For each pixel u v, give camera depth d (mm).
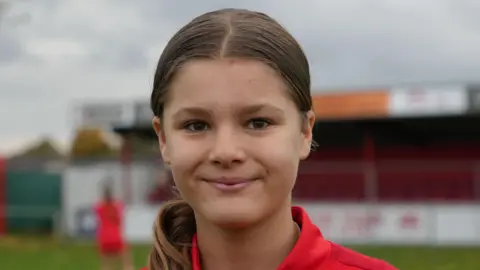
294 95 1955
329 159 30641
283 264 2072
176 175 1989
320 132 28203
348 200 27172
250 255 2098
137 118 26859
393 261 17734
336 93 25359
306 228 2146
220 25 1945
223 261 2125
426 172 27547
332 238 24312
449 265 16828
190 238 2270
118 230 15172
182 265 2229
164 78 2010
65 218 27891
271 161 1904
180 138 1961
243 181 1902
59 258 19188
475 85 23906
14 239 26641
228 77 1897
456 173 27219
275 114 1918
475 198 25750
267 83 1910
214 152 1887
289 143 1940
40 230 29422
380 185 27906
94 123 27203
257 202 1914
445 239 23453
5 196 30109
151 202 27828
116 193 27922
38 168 32094
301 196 27641
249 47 1902
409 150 30156
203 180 1933
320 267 2152
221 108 1895
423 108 24375
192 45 1936
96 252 20953
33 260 18703
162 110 2072
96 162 33281
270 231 2082
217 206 1910
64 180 28281
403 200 27578
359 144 30234
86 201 27891
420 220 23656
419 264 17047
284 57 1932
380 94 24797
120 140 29391
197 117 1936
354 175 27250
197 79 1916
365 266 2223
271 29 1959
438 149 29766
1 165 30281
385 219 23906
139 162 31672
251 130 1918
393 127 26891
